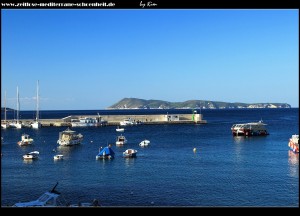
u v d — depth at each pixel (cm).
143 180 4934
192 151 8238
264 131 12669
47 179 5084
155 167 6028
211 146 9294
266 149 8550
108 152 7169
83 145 9781
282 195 4081
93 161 6806
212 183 4700
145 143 9512
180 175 5269
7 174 5484
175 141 10669
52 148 9094
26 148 9100
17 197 4078
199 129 15950
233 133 12569
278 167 5934
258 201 3853
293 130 14875
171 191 4288
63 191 4344
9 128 16738
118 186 4578
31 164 6481
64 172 5644
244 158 7038
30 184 4747
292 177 5062
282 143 9938
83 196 4100
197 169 5784
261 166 6047
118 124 19000
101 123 18362
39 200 3241
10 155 7750
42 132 14538
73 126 17788
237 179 4950
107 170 5791
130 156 7294
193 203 3791
